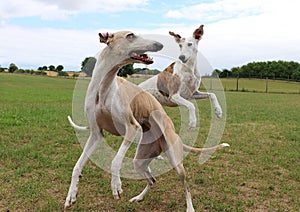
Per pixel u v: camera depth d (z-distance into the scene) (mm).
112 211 4844
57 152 7773
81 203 5043
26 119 11914
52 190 5520
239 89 36469
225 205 5062
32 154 7363
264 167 7066
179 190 5723
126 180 6066
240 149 8641
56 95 25266
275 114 16016
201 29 5965
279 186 6027
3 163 6812
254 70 54219
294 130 11539
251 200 5312
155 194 5461
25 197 5137
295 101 24625
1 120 11328
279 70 54000
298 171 6816
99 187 5688
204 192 5637
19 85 34094
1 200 5039
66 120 12070
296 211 4992
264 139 9922
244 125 12516
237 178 6316
